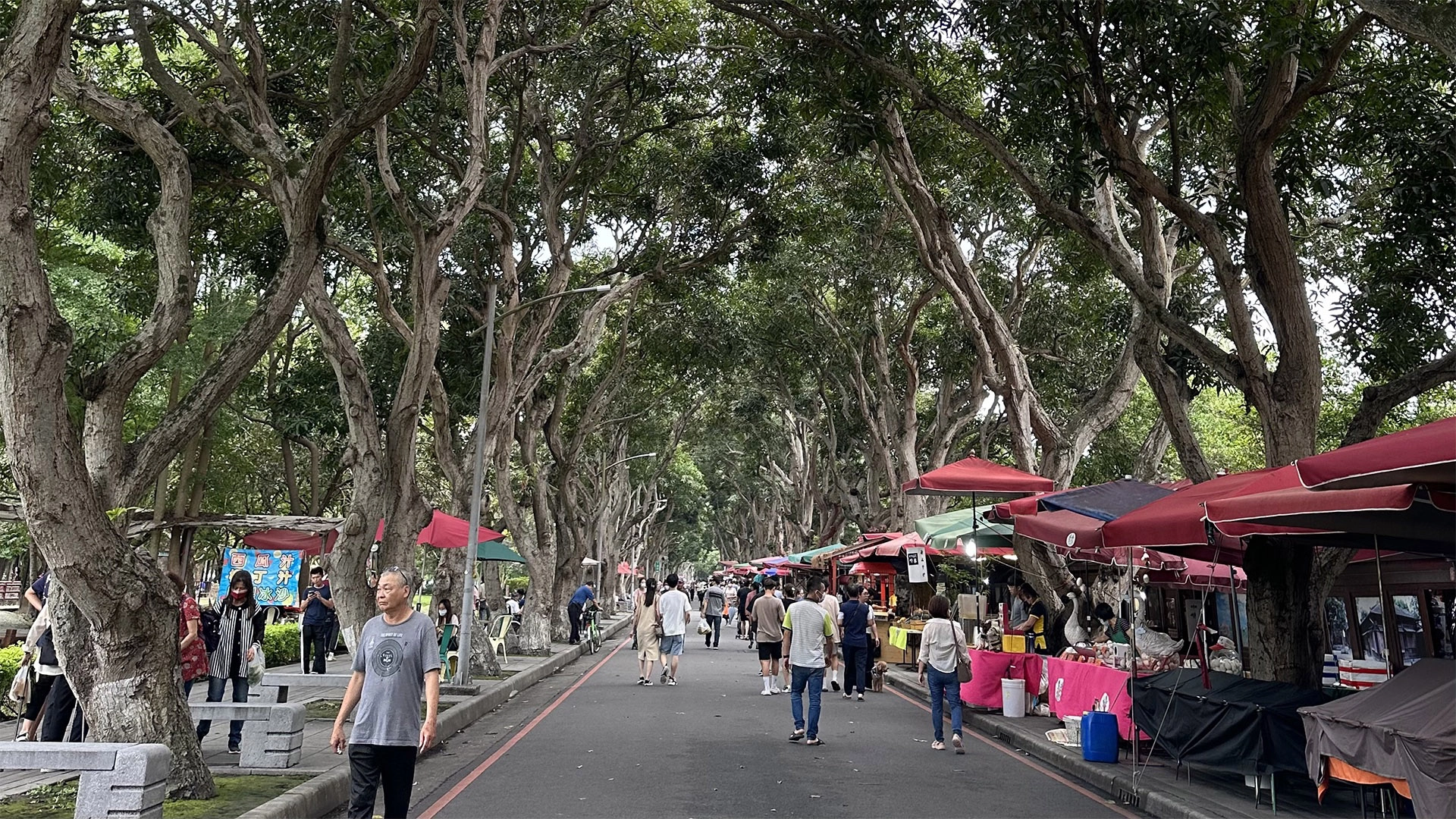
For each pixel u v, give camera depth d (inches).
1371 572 535.8
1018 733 449.1
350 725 432.8
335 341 514.6
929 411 1400.1
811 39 507.8
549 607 957.2
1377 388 403.5
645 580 753.6
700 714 544.4
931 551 798.5
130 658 268.5
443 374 845.2
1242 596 623.2
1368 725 238.5
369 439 515.2
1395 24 276.4
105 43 469.7
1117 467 1108.5
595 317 816.3
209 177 565.0
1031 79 430.6
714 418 1753.2
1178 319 443.5
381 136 529.3
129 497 284.5
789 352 1244.5
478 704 532.4
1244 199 412.5
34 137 240.5
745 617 1444.4
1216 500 276.8
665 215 867.4
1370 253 499.2
